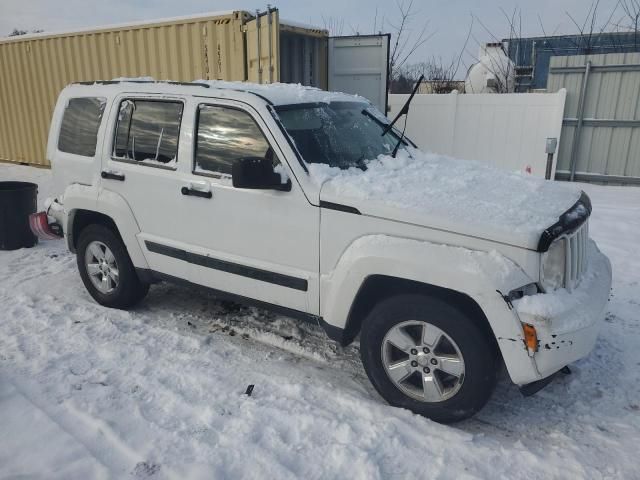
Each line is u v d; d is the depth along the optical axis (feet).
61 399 11.67
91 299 17.38
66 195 16.56
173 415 11.19
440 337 10.68
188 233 14.17
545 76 48.55
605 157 34.42
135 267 15.70
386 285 11.66
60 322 15.58
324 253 11.86
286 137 12.50
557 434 10.82
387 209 10.88
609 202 28.86
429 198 11.02
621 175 34.24
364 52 31.01
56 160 17.19
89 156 16.20
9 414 11.09
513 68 48.93
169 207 14.37
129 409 11.36
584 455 10.14
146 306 16.97
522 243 9.76
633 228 23.36
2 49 40.32
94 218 16.72
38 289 18.22
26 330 15.03
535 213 10.43
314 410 11.39
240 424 10.85
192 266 14.26
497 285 9.73
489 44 51.49
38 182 35.94
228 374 12.89
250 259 13.12
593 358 13.53
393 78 55.93
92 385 12.24
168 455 9.95
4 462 9.71
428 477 9.51
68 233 17.03
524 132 34.81
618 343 14.23
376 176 12.28
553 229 9.86
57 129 17.26
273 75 25.59
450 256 10.18
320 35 30.50
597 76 33.50
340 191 11.53
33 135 40.55
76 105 16.81
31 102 39.73
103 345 14.14
